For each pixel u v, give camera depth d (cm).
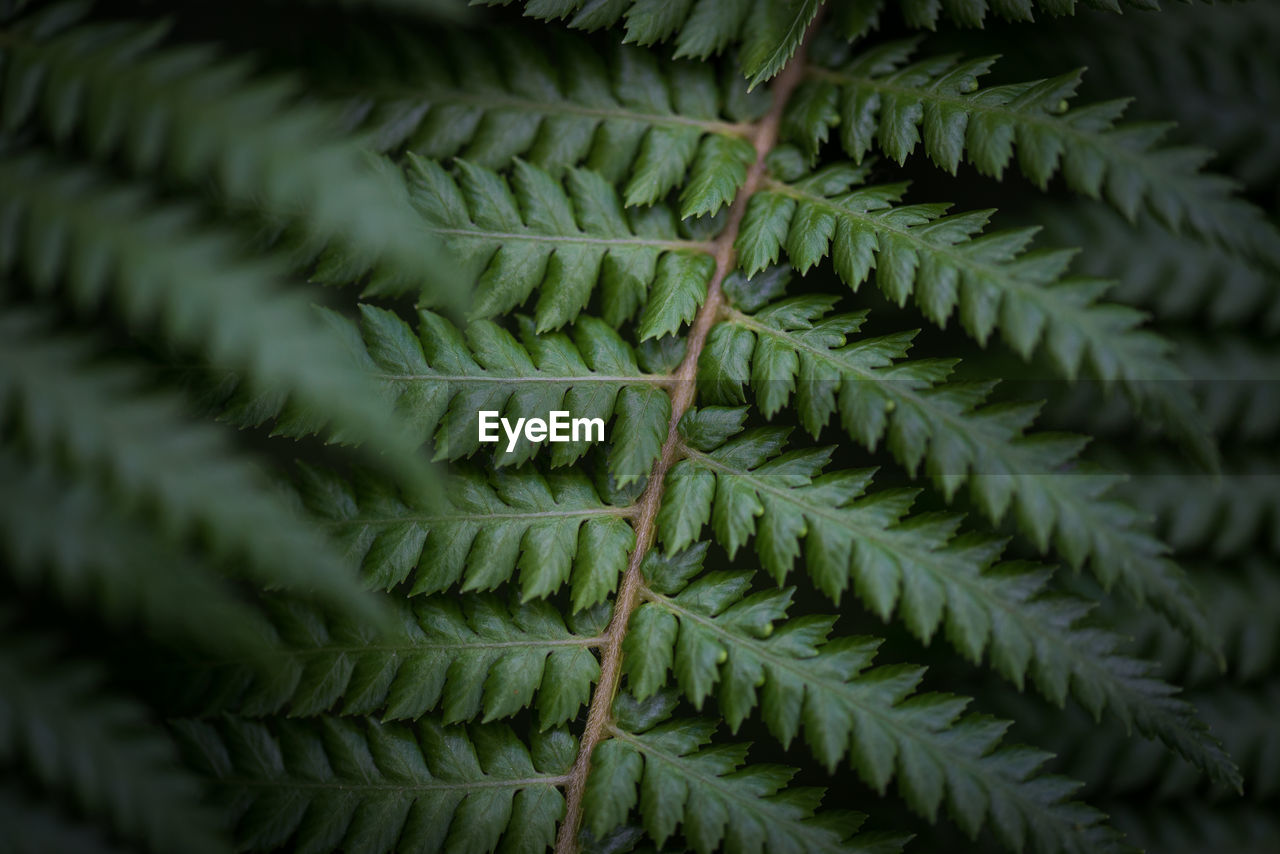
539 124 48
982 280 47
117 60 43
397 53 48
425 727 47
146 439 42
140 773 42
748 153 49
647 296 48
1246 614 50
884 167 50
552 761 47
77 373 42
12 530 42
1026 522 46
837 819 47
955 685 50
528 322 48
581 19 48
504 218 47
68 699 43
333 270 46
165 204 45
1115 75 50
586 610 48
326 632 46
